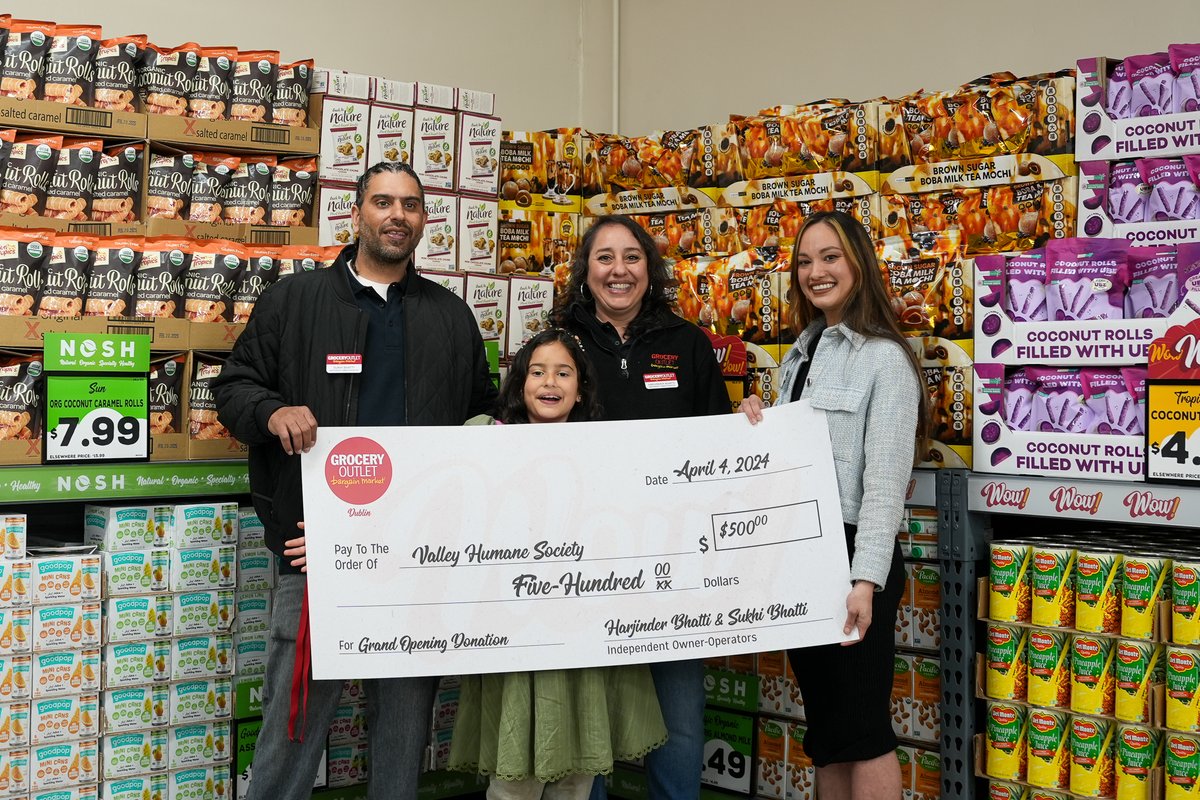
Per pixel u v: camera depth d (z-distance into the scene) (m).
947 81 4.10
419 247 3.31
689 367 2.65
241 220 3.10
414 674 2.24
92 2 3.77
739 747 3.07
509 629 2.27
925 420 2.42
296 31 4.24
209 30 4.03
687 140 3.48
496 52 4.88
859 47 4.37
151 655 2.78
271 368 2.42
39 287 2.73
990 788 2.59
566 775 2.28
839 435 2.35
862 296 2.36
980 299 2.60
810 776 2.92
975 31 4.02
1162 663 2.34
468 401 2.59
